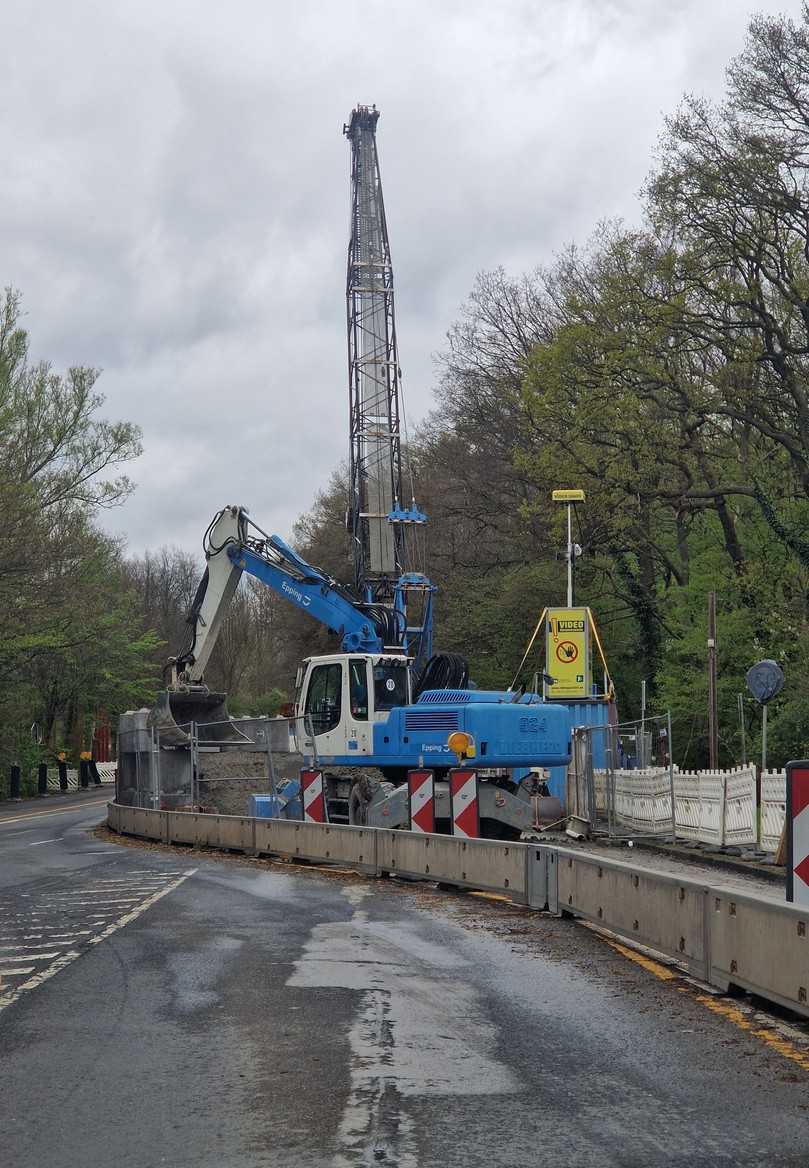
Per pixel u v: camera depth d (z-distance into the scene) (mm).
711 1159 6422
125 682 81688
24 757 70562
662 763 36281
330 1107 7336
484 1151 6539
